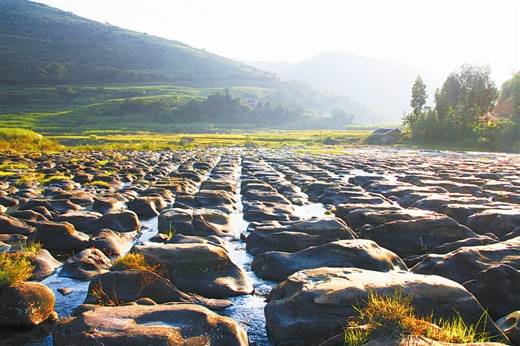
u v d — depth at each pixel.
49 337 8.65
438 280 8.75
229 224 17.44
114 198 21.83
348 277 9.04
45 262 12.40
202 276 11.08
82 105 169.50
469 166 42.06
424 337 6.81
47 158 48.00
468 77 88.12
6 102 163.38
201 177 33.72
